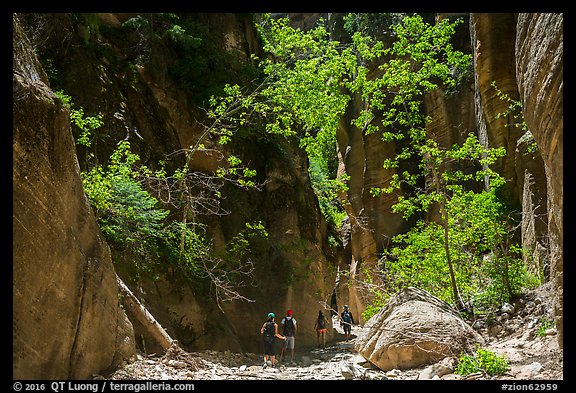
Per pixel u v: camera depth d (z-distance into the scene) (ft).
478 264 44.34
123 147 46.24
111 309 31.76
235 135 69.51
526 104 25.68
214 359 45.70
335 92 55.57
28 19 52.26
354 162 109.19
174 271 50.78
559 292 26.40
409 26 43.96
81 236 29.17
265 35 87.97
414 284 44.19
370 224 99.40
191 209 55.83
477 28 61.93
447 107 82.89
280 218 73.67
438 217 81.82
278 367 44.45
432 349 32.71
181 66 66.03
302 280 72.59
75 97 52.01
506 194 57.21
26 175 23.08
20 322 22.97
